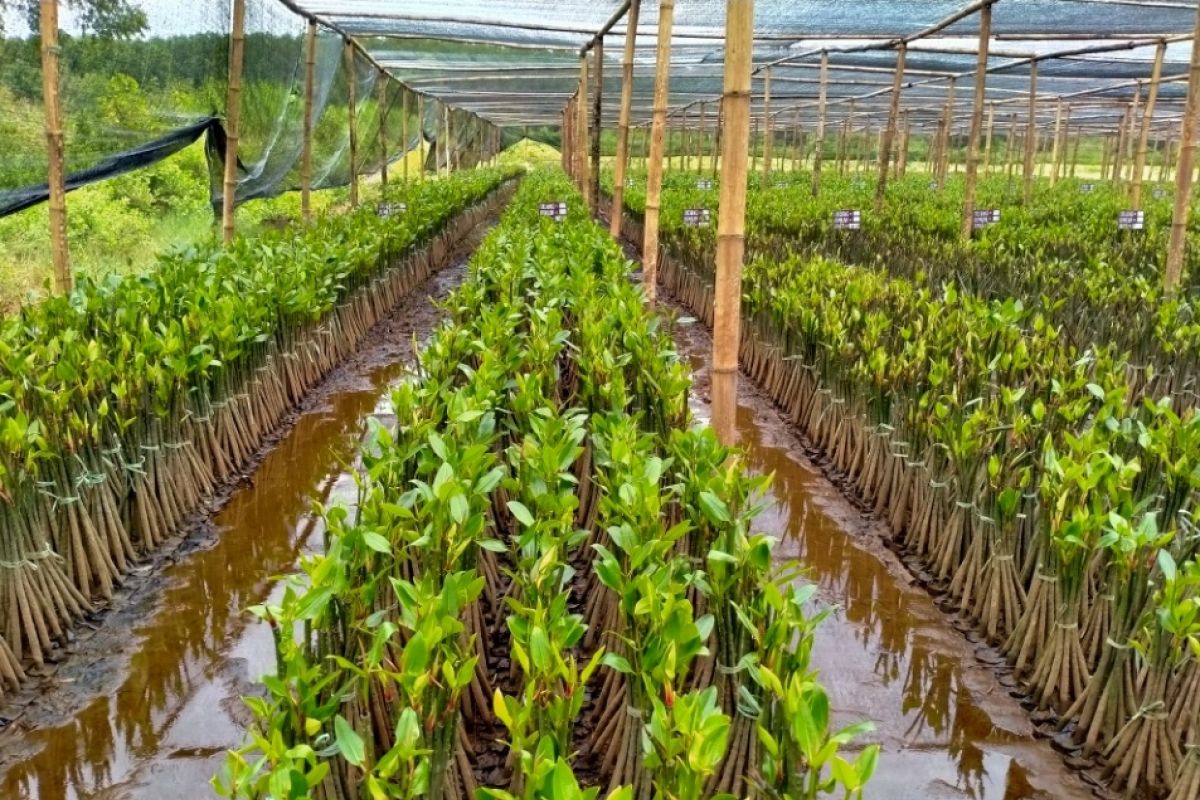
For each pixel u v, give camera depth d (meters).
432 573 3.40
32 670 4.54
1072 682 4.22
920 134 59.69
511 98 32.09
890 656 4.79
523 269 8.45
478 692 3.94
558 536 3.66
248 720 4.22
